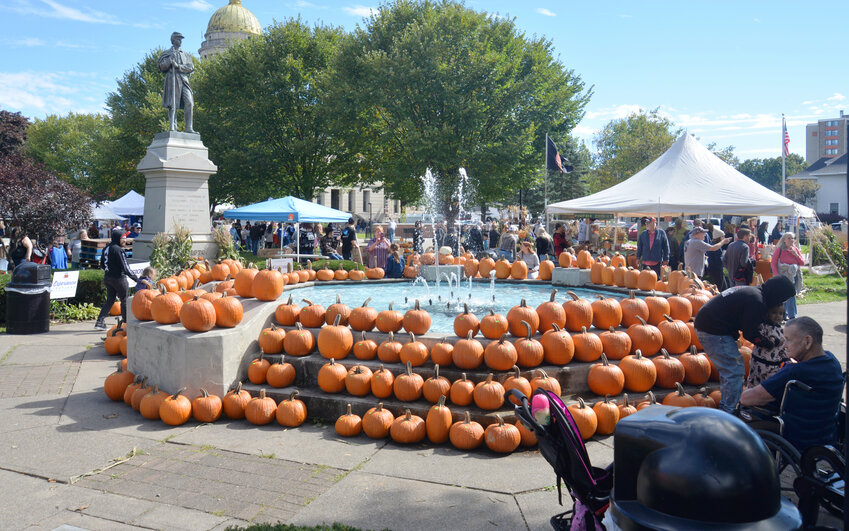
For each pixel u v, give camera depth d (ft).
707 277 44.93
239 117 117.70
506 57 105.81
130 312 26.35
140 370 24.16
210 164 58.08
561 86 114.83
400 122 101.81
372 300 33.42
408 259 44.14
